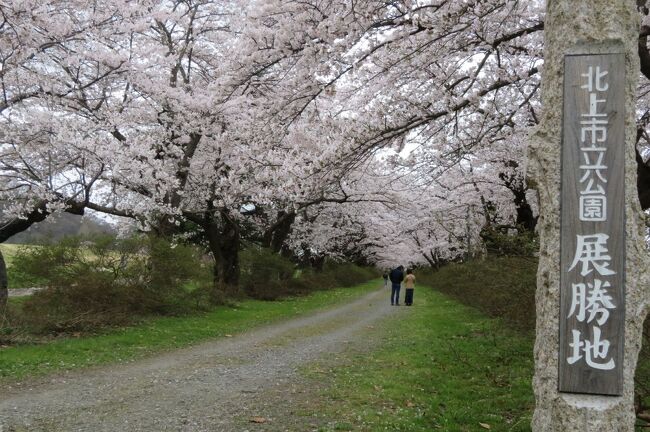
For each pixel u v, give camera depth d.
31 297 11.50
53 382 7.11
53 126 12.33
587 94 3.02
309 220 27.50
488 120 8.18
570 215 2.99
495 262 11.09
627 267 2.92
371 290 31.78
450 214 19.55
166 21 15.91
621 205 2.93
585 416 2.88
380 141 6.97
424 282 36.31
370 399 6.27
